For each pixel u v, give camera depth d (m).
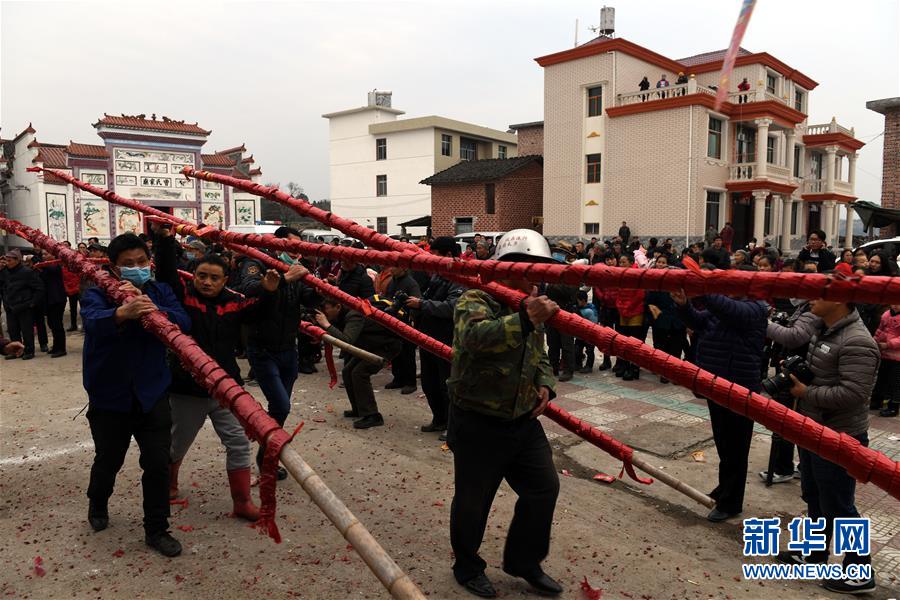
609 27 28.95
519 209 29.73
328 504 1.85
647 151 22.88
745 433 4.20
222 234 3.58
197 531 3.98
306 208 3.35
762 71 24.94
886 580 3.57
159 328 2.88
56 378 8.52
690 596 3.33
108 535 3.89
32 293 10.05
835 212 30.09
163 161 25.42
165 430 3.73
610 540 3.97
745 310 4.16
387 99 38.75
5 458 5.30
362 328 6.16
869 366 3.34
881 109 21.11
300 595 3.26
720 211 23.58
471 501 3.22
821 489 3.54
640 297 8.64
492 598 3.26
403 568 3.55
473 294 3.14
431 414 6.84
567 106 24.86
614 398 7.49
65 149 23.59
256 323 4.48
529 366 3.10
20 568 3.50
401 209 36.69
